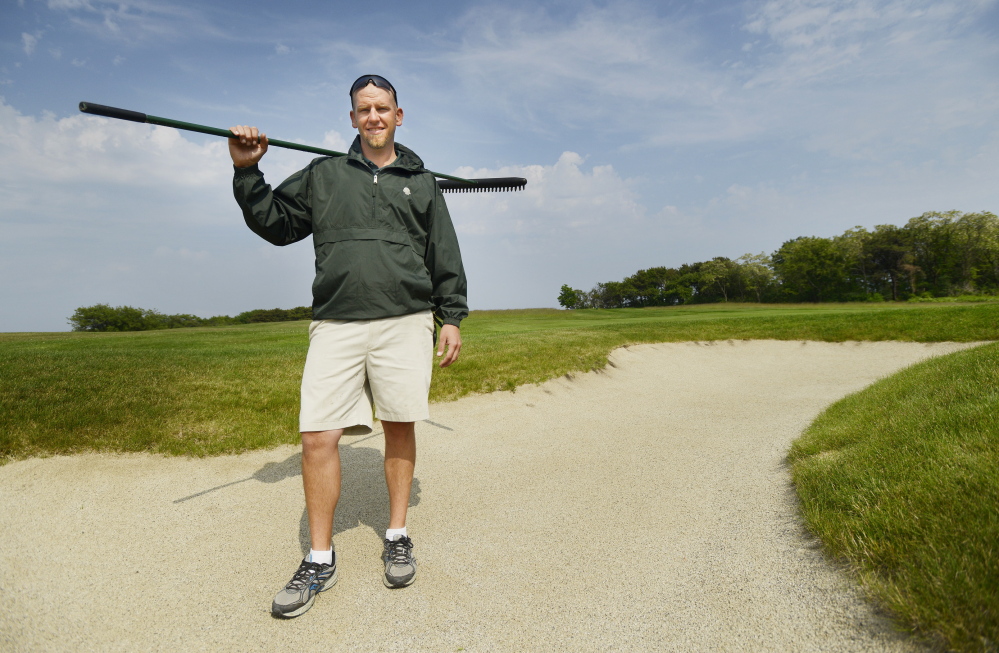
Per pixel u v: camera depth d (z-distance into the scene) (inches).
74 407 172.1
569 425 222.2
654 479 147.5
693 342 477.7
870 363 414.0
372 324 88.4
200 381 223.5
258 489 135.6
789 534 97.3
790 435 192.5
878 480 99.8
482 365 303.7
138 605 85.7
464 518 121.3
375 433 192.2
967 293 2586.1
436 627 79.1
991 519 74.6
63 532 110.4
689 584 86.2
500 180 145.1
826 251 2945.4
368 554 102.7
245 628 79.8
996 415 118.9
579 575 93.1
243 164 87.5
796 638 68.5
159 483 137.3
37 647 74.4
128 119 80.3
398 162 93.0
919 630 62.7
